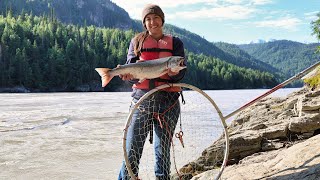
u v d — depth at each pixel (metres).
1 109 29.20
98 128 17.88
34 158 10.80
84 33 135.12
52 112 26.56
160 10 4.00
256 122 7.38
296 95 8.86
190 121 10.09
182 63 3.63
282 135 6.02
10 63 99.50
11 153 11.59
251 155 5.59
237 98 54.56
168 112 4.01
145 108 3.97
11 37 108.25
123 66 3.76
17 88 99.44
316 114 5.89
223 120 4.10
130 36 144.12
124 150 3.80
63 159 10.71
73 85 112.00
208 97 4.03
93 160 10.56
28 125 18.73
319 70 9.19
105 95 65.50
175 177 6.09
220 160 6.29
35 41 109.56
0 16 137.38
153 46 4.02
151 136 4.12
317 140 4.43
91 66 116.75
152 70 3.68
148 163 7.70
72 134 15.83
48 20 146.75
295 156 4.18
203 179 4.69
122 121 20.94
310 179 3.48
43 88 104.88
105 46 129.75
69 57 114.12
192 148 8.23
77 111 27.58
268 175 3.98
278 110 7.79
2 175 8.86
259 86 168.25
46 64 108.00
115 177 8.66
